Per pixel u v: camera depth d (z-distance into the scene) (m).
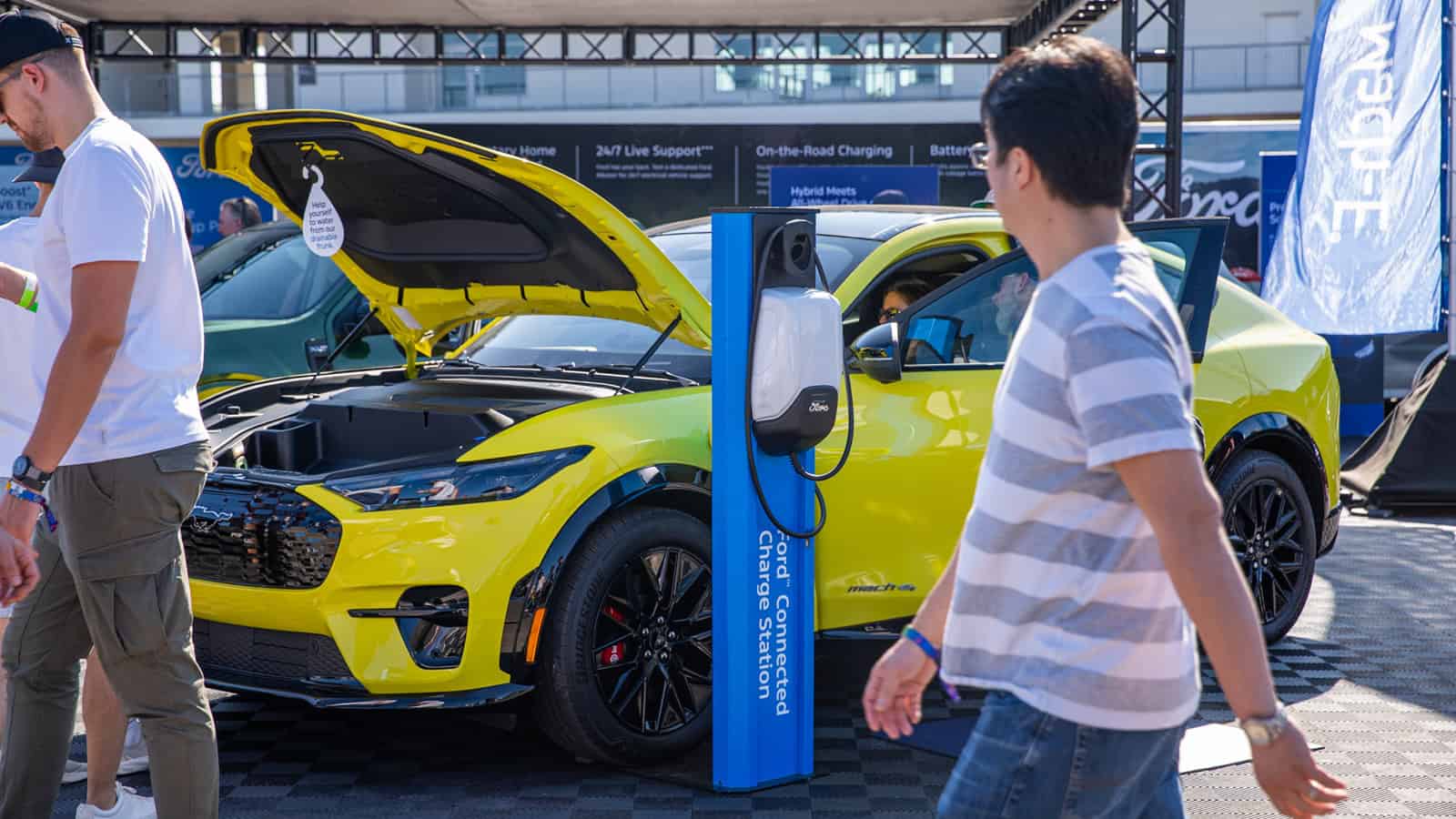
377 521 3.47
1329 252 8.68
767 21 13.95
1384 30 8.45
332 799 3.57
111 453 2.66
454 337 6.75
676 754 3.82
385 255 4.23
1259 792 3.65
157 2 12.83
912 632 1.97
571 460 3.59
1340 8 8.61
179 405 2.75
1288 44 32.44
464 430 3.79
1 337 3.34
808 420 3.52
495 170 3.67
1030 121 1.69
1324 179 8.70
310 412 4.16
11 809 2.88
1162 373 1.59
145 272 2.70
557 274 4.04
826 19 13.82
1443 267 8.38
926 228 4.41
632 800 3.56
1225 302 5.18
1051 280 1.68
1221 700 4.49
